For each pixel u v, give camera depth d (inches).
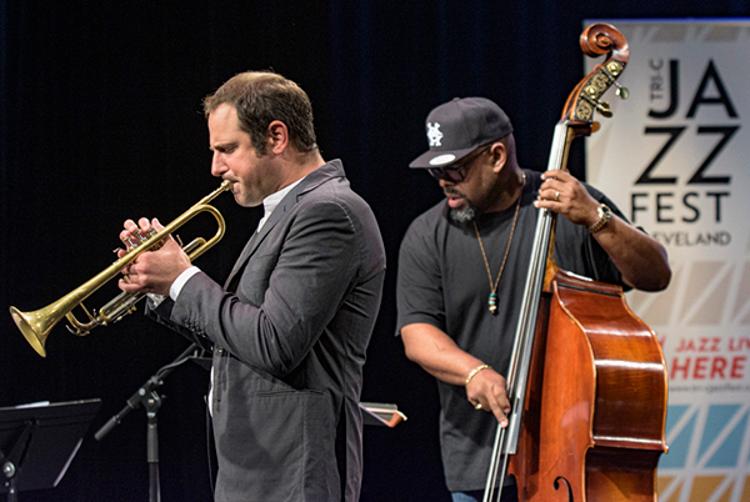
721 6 306.5
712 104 288.2
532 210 196.2
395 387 305.7
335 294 147.5
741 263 286.7
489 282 195.3
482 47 303.6
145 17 303.4
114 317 162.2
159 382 229.1
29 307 303.4
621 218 190.1
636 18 303.6
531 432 177.9
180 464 301.6
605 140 286.7
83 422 222.2
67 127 304.2
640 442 169.2
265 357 142.9
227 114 153.6
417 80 303.6
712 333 286.2
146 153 303.6
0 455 218.1
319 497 145.3
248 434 148.1
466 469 193.2
